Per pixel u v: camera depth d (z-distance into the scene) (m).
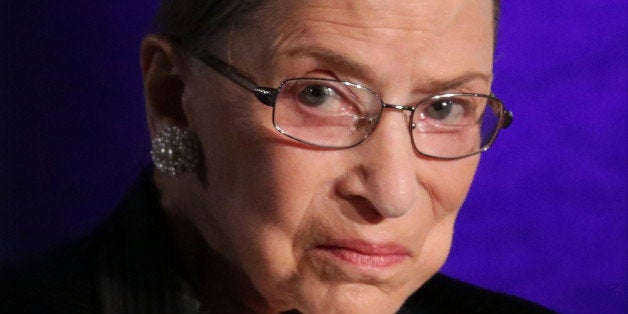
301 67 4.22
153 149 4.76
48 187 7.66
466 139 4.56
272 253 4.41
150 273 4.86
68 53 7.62
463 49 4.33
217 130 4.47
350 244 4.34
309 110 4.27
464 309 5.88
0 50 7.48
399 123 4.28
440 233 4.66
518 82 8.67
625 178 8.80
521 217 8.80
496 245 8.81
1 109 7.51
